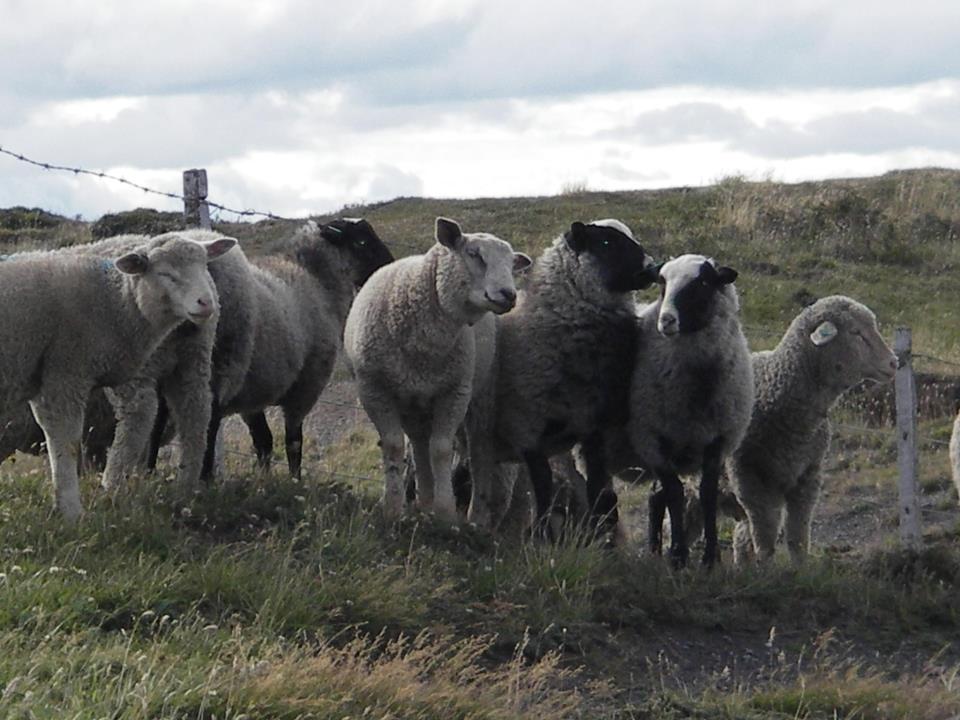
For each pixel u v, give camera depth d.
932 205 36.66
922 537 16.19
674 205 36.59
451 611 11.18
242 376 14.30
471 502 14.80
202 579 10.41
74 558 10.38
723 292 13.98
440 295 13.30
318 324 16.06
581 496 15.41
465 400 13.70
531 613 11.45
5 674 7.84
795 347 14.95
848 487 19.88
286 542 11.83
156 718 7.77
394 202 40.19
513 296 13.26
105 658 8.45
